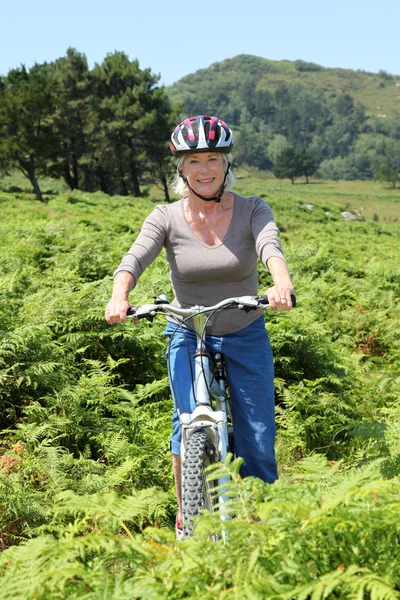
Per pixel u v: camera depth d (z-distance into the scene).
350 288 12.79
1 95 59.28
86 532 4.24
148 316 3.65
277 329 7.73
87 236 15.81
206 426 3.47
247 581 2.50
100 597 2.55
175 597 2.61
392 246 34.41
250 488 2.99
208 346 3.87
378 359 8.96
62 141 72.69
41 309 7.82
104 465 5.18
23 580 2.63
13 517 4.41
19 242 14.59
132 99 78.56
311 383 6.84
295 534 2.67
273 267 3.65
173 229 3.93
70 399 6.02
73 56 75.38
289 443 6.13
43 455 5.16
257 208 3.94
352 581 2.43
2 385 6.24
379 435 5.46
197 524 2.83
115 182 93.25
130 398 6.30
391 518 2.65
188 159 3.82
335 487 3.02
